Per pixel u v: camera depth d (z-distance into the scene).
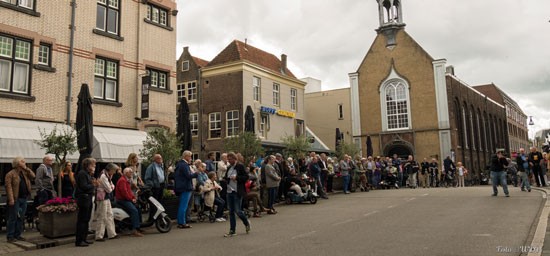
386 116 39.72
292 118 35.69
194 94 33.34
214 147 31.64
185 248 8.02
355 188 21.53
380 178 23.70
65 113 15.86
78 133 12.06
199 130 32.50
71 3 16.52
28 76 14.99
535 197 14.16
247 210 13.01
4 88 14.38
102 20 17.81
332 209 13.45
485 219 9.97
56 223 9.44
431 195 16.77
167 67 20.08
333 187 21.16
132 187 10.64
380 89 40.16
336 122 44.12
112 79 17.81
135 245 8.62
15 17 14.73
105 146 15.69
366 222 10.26
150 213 10.41
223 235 9.39
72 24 16.41
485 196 15.45
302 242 8.08
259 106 32.03
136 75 18.64
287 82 35.56
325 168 18.62
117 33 18.23
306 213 12.78
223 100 31.67
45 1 15.67
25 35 14.91
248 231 9.50
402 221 10.19
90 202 8.98
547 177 22.41
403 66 39.28
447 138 36.50
